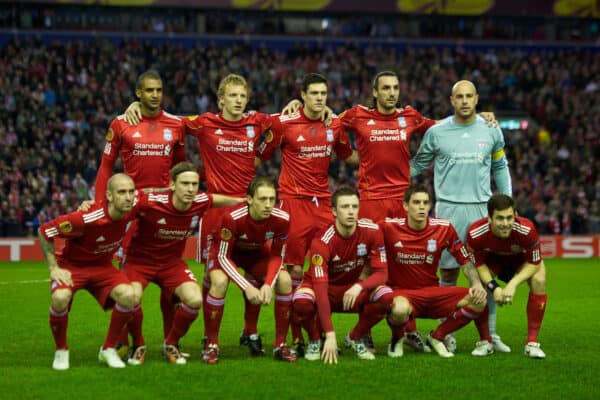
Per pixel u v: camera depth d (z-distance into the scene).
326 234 6.56
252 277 6.98
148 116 7.43
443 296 6.80
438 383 5.65
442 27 30.89
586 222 21.53
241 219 6.48
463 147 7.50
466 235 6.96
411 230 6.86
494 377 5.85
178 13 29.09
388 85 7.58
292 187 7.59
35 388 5.49
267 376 5.86
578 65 29.55
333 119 7.68
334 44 29.98
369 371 6.04
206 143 7.50
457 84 7.50
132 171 7.38
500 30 31.03
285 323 6.60
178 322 6.40
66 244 6.33
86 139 22.25
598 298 11.23
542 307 6.77
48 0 27.08
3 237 18.84
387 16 30.67
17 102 23.25
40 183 20.08
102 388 5.49
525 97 27.55
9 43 25.55
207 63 26.84
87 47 26.17
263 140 7.71
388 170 7.75
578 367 6.23
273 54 27.92
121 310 6.21
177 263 6.74
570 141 25.42
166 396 5.28
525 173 23.45
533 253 6.77
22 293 11.64
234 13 29.62
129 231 6.66
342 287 6.80
